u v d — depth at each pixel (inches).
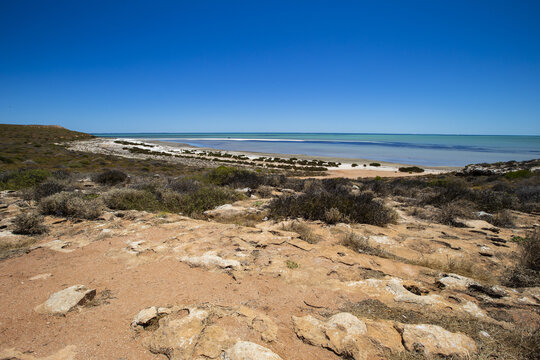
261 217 271.6
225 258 161.6
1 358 85.7
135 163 1498.5
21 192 380.2
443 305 115.6
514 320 107.0
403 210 339.0
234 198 368.5
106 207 300.0
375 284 132.9
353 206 269.1
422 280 144.0
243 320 104.5
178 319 104.2
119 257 164.2
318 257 165.6
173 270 148.0
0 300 117.5
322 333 98.6
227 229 219.1
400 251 186.7
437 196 384.8
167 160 1863.9
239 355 85.4
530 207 351.3
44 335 97.0
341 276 142.9
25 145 2068.2
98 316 108.0
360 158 2470.5
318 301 120.3
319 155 2783.0
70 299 115.1
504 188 575.2
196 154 2544.3
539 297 125.5
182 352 88.8
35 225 211.0
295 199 299.4
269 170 1518.2
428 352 88.8
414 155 2760.8
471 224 260.7
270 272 145.3
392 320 107.3
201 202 323.0
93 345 92.8
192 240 193.5
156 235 205.0
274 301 119.6
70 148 2204.7
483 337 96.6
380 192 484.1
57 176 538.3
